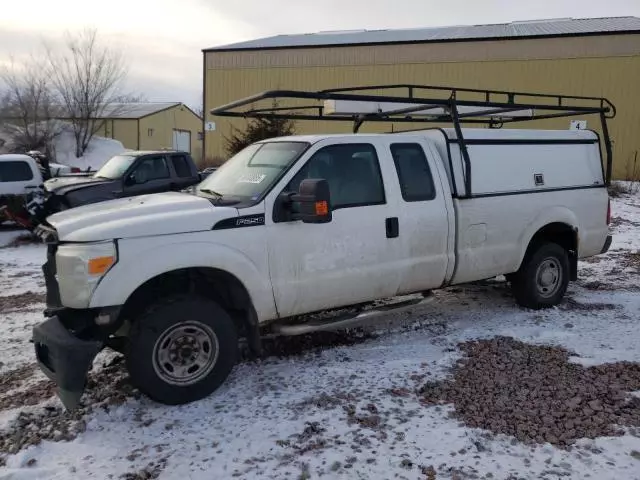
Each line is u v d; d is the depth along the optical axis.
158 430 3.92
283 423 3.94
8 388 4.75
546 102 26.16
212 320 4.32
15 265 10.27
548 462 3.44
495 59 26.58
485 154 6.03
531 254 6.50
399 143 5.48
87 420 4.06
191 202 4.60
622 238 12.30
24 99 35.06
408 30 31.97
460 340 5.58
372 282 5.20
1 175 13.49
